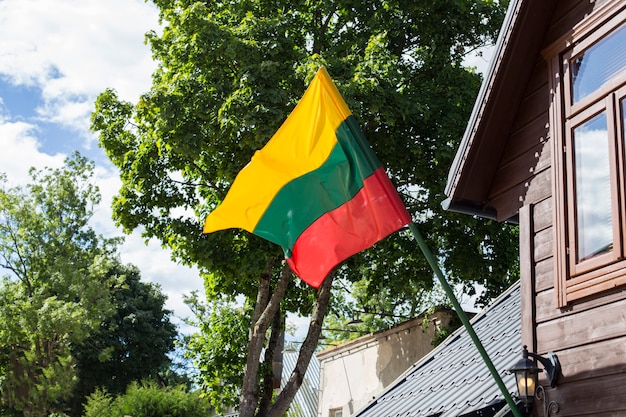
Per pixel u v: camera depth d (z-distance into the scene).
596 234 6.42
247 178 7.10
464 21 20.77
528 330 6.90
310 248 6.93
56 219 39.69
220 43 18.91
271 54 18.92
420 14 20.94
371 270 22.52
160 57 21.05
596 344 6.16
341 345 24.09
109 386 48.19
